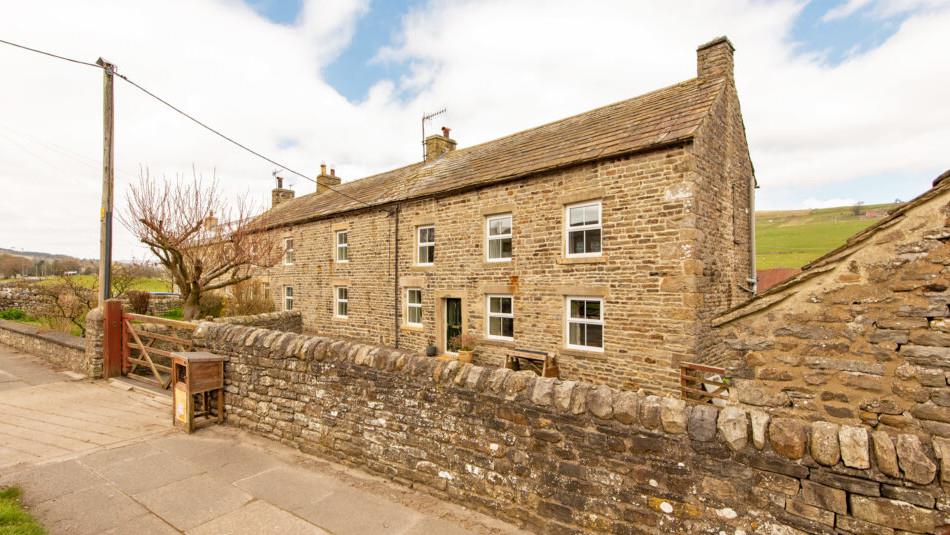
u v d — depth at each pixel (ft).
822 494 9.80
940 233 13.67
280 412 20.80
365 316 52.26
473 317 40.45
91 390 27.61
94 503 14.47
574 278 33.55
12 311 58.95
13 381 29.17
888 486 9.18
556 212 34.73
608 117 38.86
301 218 60.80
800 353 15.70
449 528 13.84
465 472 15.25
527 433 14.03
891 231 14.39
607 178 32.04
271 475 17.19
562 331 34.30
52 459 17.63
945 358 13.43
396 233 47.98
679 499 11.46
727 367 17.15
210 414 22.93
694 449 11.34
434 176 48.96
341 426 18.69
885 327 14.38
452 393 15.72
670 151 29.35
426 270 44.91
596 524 12.64
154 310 63.10
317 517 14.24
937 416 13.44
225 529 13.32
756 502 10.51
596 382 32.14
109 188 33.58
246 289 64.34
